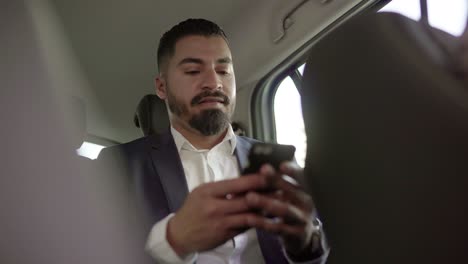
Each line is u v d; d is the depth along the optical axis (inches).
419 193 21.6
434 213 21.2
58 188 18.5
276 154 30.0
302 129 29.2
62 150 19.0
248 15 111.2
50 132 18.7
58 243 18.1
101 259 19.3
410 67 21.7
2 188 17.2
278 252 54.5
